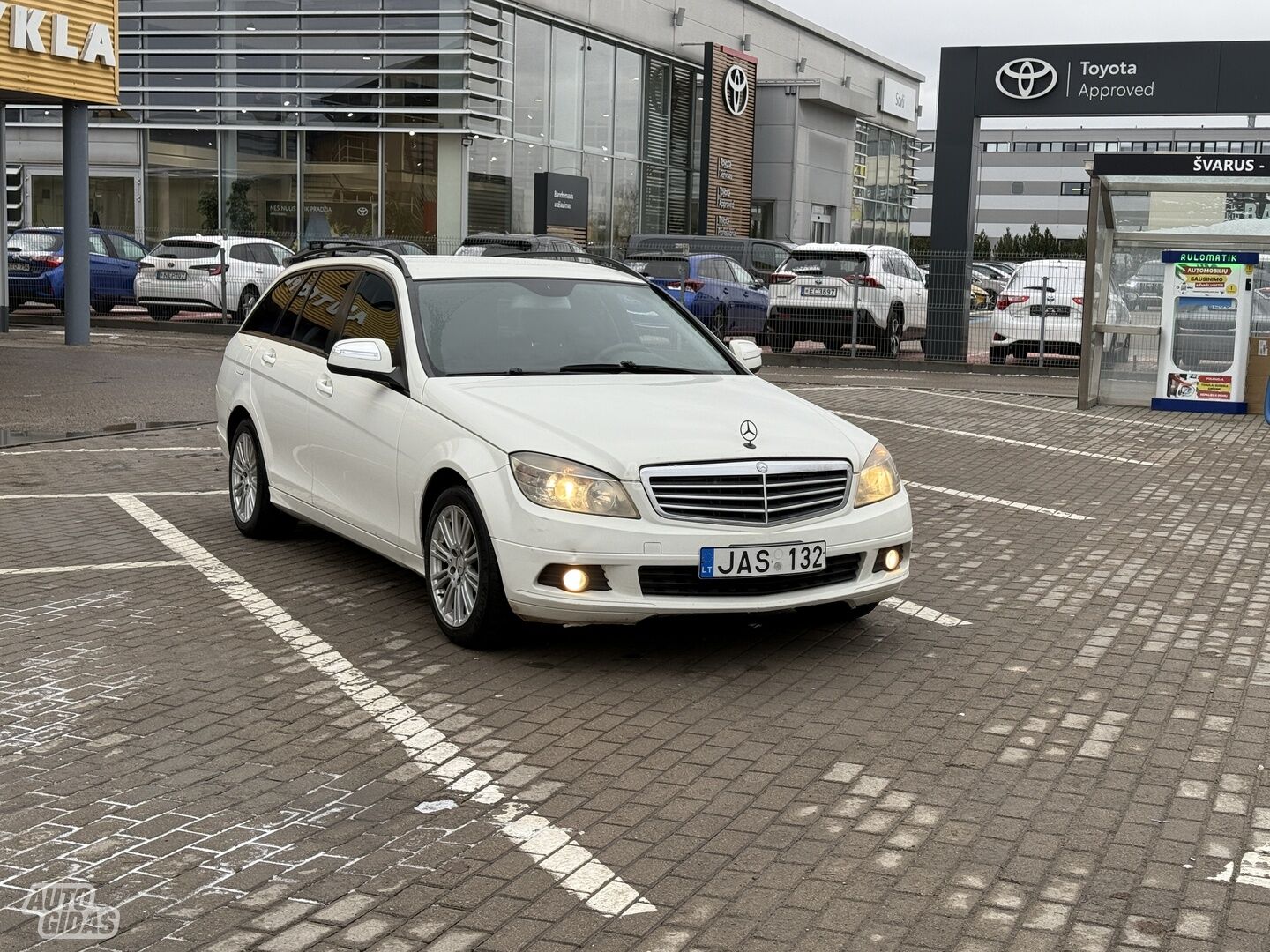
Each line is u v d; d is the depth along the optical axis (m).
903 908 3.84
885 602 7.24
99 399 15.55
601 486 5.79
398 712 5.43
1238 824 4.43
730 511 5.88
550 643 6.38
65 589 7.32
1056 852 4.21
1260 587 7.74
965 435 14.33
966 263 22.41
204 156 34.41
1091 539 9.05
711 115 41.28
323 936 3.65
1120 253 17.27
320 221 33.66
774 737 5.20
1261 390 16.77
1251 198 16.53
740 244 27.59
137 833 4.29
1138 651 6.43
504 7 33.47
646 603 5.76
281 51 33.03
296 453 7.84
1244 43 20.17
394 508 6.75
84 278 22.16
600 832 4.34
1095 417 16.25
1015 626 6.84
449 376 6.70
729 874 4.04
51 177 35.56
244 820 4.41
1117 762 4.98
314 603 7.10
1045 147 110.69
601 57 37.91
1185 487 11.26
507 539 5.87
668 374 7.07
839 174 48.91
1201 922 3.76
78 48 20.34
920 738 5.20
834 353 23.58
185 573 7.72
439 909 3.81
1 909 3.79
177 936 3.64
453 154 32.69
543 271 7.60
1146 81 20.72
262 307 8.76
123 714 5.39
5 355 20.17
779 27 47.44
